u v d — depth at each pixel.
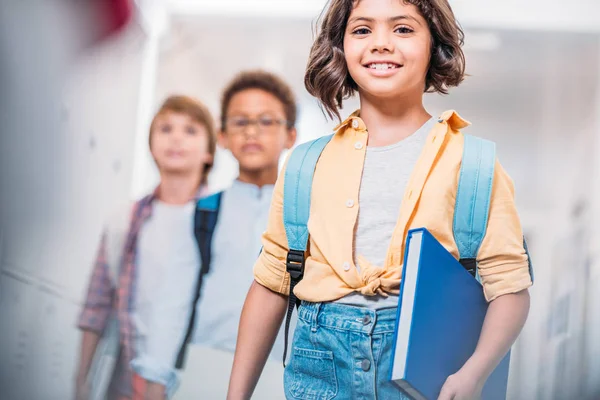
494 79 3.33
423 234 1.16
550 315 3.10
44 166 3.04
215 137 2.99
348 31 1.37
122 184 2.99
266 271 1.43
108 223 2.94
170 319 2.81
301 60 3.23
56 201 2.99
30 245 2.96
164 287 2.84
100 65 3.18
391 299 1.25
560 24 3.35
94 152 3.06
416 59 1.33
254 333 1.44
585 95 3.32
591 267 3.16
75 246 2.95
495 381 1.31
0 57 3.08
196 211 2.89
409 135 1.35
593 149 3.28
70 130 3.09
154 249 2.88
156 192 2.96
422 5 1.36
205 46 3.22
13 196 2.97
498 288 1.28
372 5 1.34
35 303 2.89
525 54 3.34
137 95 3.11
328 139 1.40
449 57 1.41
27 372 2.83
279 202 1.42
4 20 3.08
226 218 2.87
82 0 3.13
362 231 1.29
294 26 3.27
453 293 1.21
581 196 3.24
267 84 3.06
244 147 2.97
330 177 1.34
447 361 1.19
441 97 3.35
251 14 3.25
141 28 3.16
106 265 2.90
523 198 3.25
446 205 1.27
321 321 1.28
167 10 3.23
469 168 1.29
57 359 2.84
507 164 3.29
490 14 3.35
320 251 1.30
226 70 3.17
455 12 3.36
